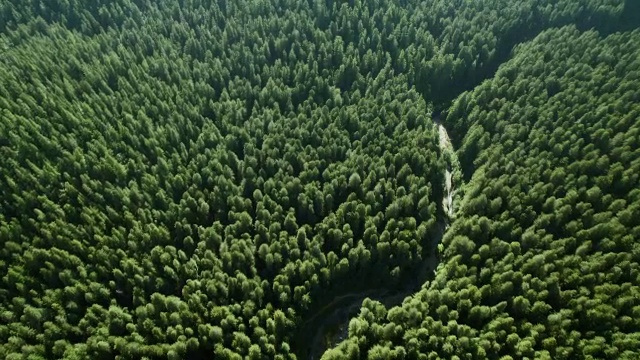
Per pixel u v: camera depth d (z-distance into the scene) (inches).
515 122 2842.0
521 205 2458.2
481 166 2738.7
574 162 2561.5
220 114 2844.5
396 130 2751.0
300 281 2244.1
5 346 1955.0
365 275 2361.0
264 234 2311.8
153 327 2014.0
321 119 2763.3
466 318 2134.6
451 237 2442.2
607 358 1999.3
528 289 2142.0
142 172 2522.1
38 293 2113.7
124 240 2273.6
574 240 2294.5
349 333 2113.7
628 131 2625.5
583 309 2096.5
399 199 2447.1
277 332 2096.5
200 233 2326.5
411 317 2055.9
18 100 2699.3
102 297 2130.9
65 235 2249.0
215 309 2062.0
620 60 2999.5
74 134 2628.0
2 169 2426.2
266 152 2642.7
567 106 2859.3
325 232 2375.7
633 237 2287.2
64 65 2982.3
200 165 2573.8
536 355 1972.2
